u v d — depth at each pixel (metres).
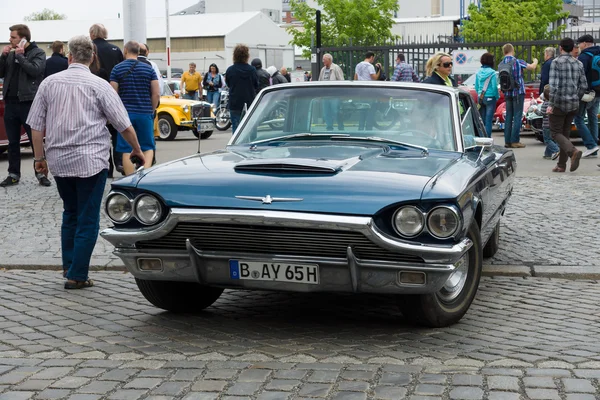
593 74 16.36
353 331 5.71
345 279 5.22
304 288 5.29
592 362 4.91
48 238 9.37
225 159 6.01
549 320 6.04
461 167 5.83
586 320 6.05
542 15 44.16
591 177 13.55
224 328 5.83
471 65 25.95
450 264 5.17
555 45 26.45
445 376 4.64
